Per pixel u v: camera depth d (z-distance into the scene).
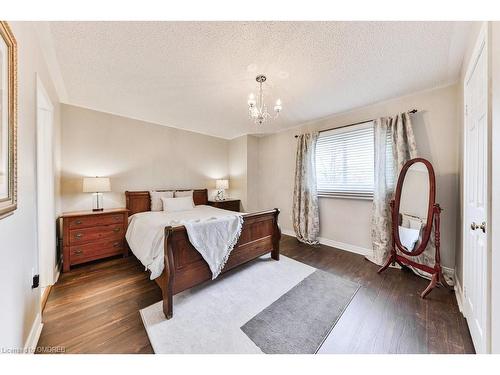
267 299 1.89
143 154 3.71
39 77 1.59
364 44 1.66
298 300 1.88
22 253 1.17
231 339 1.41
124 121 3.48
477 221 1.37
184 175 4.31
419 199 2.38
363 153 3.09
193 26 1.47
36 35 1.50
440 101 2.40
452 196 2.31
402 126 2.57
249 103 2.12
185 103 2.90
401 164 2.56
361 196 3.11
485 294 1.13
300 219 3.74
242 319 1.62
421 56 1.82
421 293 2.01
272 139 4.56
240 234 2.33
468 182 1.62
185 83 2.31
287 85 2.36
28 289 1.26
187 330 1.49
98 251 2.71
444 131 2.37
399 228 2.50
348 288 2.10
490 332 1.07
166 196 3.76
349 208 3.28
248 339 1.41
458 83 2.24
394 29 1.49
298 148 3.83
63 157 2.88
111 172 3.35
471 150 1.56
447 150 2.35
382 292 2.03
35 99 1.44
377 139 2.78
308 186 3.66
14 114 0.98
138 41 1.62
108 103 2.91
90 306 1.77
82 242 2.58
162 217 2.83
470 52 1.57
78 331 1.47
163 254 1.82
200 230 1.93
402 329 1.51
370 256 2.93
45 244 2.10
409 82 2.29
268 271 2.48
